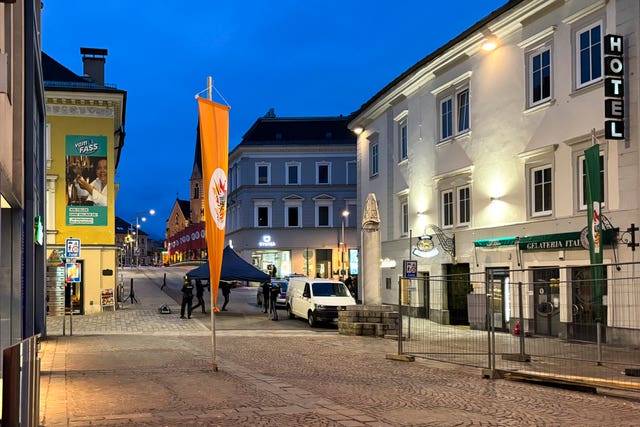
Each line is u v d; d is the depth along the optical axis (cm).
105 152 3375
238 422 827
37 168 2095
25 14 1798
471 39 2611
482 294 1531
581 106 2038
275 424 817
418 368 1450
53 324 2795
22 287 1580
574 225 2044
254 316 3300
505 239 2377
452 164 2830
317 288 2881
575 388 1145
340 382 1207
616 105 1825
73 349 1834
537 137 2255
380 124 3709
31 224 1773
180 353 1727
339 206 6328
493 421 855
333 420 845
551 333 1334
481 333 1523
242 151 6378
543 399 1042
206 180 1374
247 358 1622
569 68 2097
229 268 3319
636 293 1120
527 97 2316
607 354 1178
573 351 1263
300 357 1658
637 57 1802
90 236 3338
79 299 3316
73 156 3338
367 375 1320
